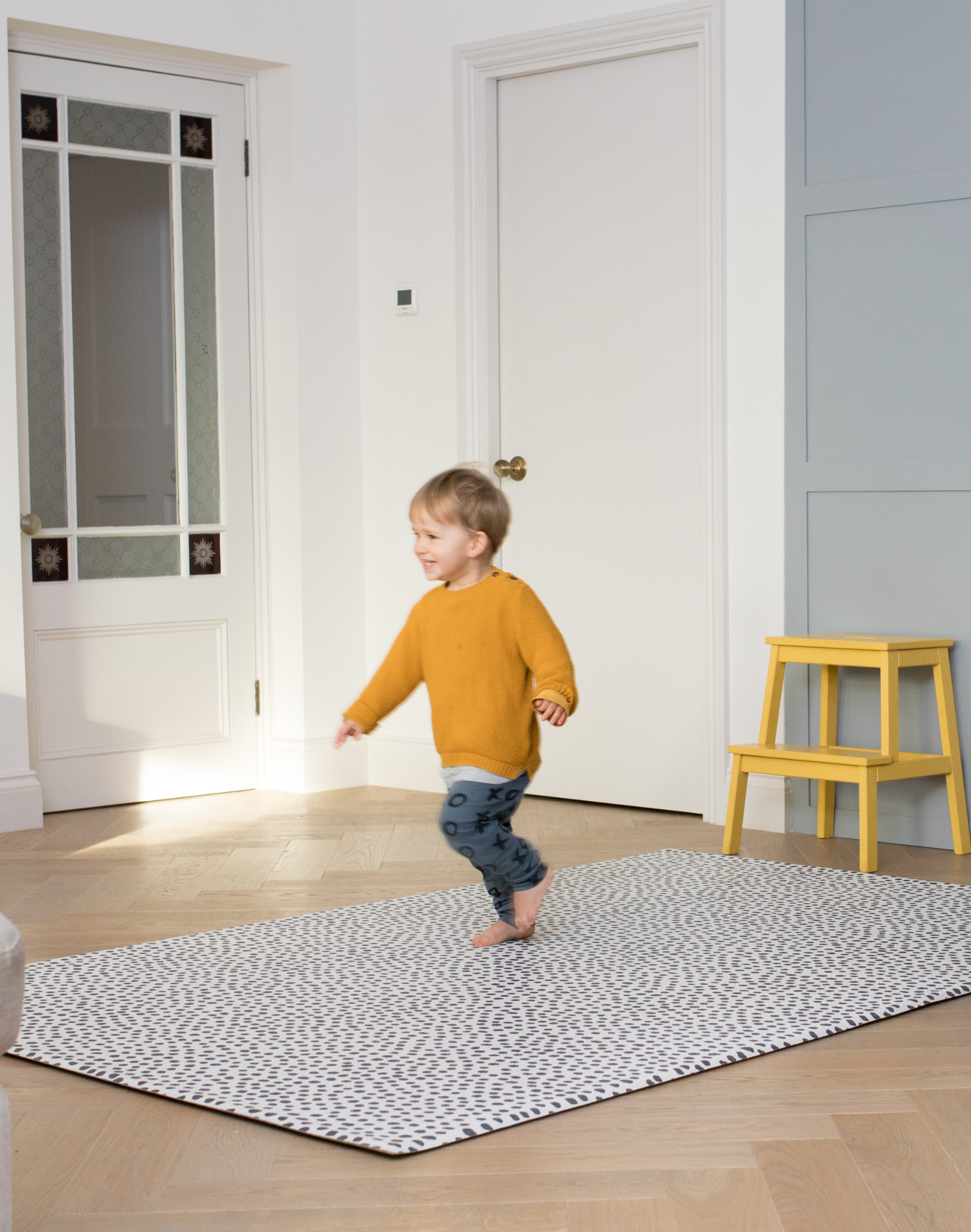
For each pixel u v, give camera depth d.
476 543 2.58
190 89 4.30
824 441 3.66
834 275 3.61
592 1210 1.59
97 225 4.20
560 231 4.14
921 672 3.56
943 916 2.82
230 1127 1.83
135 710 4.30
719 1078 1.99
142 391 4.31
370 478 4.57
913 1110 1.87
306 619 4.47
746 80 3.71
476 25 4.21
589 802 4.19
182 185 4.33
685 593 3.96
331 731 4.55
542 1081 1.95
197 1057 2.06
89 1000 2.34
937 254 3.46
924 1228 1.54
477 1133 1.79
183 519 4.39
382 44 4.43
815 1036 2.14
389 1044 2.11
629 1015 2.23
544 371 4.20
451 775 2.60
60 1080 2.01
